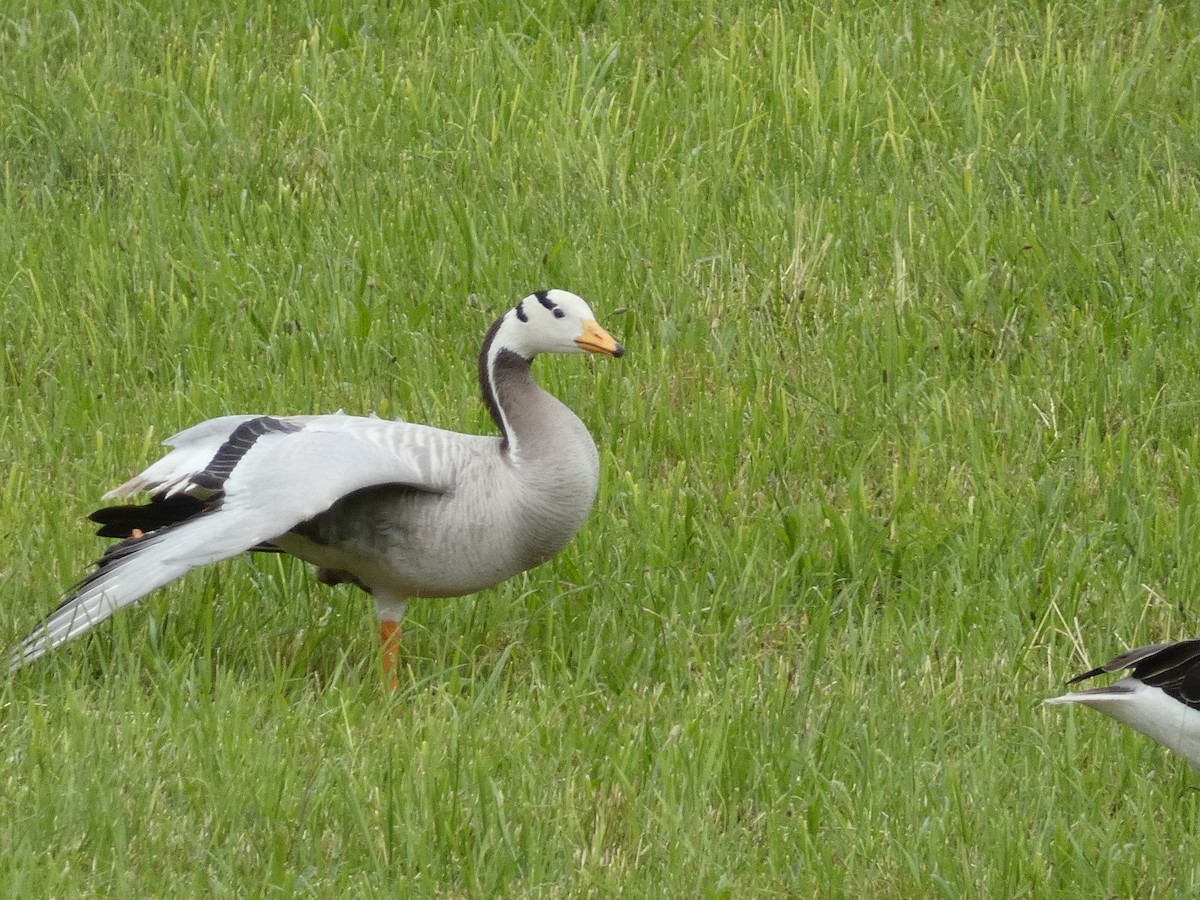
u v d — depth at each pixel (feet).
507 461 32.45
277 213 50.70
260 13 61.67
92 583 30.53
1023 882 27.27
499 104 56.75
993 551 37.14
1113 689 28.68
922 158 53.21
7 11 61.16
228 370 43.91
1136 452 40.22
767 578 36.68
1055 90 55.52
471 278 47.91
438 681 33.17
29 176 53.52
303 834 28.07
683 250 48.34
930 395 43.06
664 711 31.73
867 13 61.31
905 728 30.94
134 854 27.61
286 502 30.14
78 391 43.21
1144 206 50.24
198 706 30.86
